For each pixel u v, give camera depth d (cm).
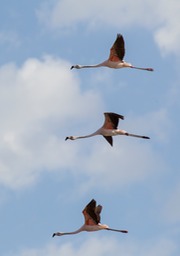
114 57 5169
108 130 5116
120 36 5122
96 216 4847
